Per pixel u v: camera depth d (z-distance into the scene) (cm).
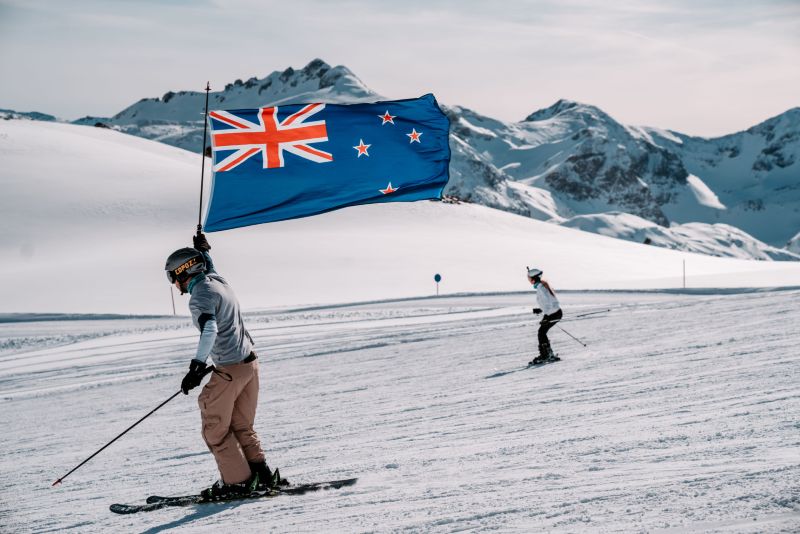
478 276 5997
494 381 1019
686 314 1784
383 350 1720
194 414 1023
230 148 591
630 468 409
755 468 355
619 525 302
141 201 8319
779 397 561
